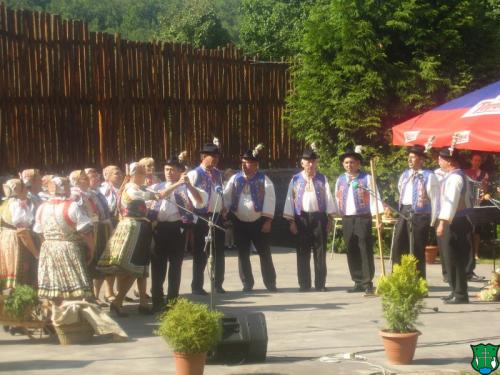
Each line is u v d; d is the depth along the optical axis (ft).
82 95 50.16
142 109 53.57
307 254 39.96
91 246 30.25
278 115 61.67
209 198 38.93
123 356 26.61
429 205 37.11
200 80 56.90
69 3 161.68
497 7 58.54
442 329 30.73
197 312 23.32
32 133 47.39
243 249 40.14
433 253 48.85
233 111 59.00
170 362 25.79
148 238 32.94
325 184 39.88
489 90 39.45
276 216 60.34
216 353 25.57
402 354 25.52
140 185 33.06
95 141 50.96
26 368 25.03
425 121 39.42
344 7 53.01
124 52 52.47
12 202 30.73
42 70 47.96
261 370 24.91
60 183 29.73
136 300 37.37
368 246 38.78
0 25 45.55
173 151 55.42
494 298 36.68
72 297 29.30
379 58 52.29
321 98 54.24
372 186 38.58
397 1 53.06
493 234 52.49
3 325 29.25
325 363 25.77
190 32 99.45
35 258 31.27
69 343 28.48
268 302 36.83
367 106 52.80
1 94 45.55
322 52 54.54
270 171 60.64
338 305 35.99
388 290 25.84
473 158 47.52
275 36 102.32
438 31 53.57
